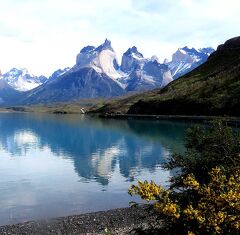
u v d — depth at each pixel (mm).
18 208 32219
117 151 71438
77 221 26469
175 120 144125
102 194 37000
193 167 20250
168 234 14352
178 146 74125
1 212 30922
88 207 32031
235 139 20391
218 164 19234
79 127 138875
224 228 13352
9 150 78438
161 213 14281
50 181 44969
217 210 13578
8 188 41125
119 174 48625
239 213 13328
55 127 145375
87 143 86875
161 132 102750
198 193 14750
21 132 126250
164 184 41438
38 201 34750
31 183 43938
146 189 14141
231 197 13258
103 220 26500
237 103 137000
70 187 41031
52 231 24812
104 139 93000
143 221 25781
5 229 25266
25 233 24484
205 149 20719
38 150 77750
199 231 13664
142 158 61594
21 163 60531
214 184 14328
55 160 63031
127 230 23953
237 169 16391
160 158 60844
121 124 144125
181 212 13922
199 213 13570
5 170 53781
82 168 54125
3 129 141500
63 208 31906
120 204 32656
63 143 89438
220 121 21234
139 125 132250
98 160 61438
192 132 21609
